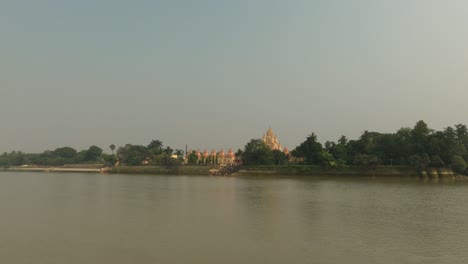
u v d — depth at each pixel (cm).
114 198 6400
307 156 15125
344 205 5350
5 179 13612
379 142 14412
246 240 3053
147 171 18600
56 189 8519
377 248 2792
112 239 3103
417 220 4047
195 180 12512
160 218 4178
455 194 7012
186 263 2431
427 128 13638
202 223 3856
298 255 2603
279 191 7769
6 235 3275
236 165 16950
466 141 14462
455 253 2650
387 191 7700
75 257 2575
